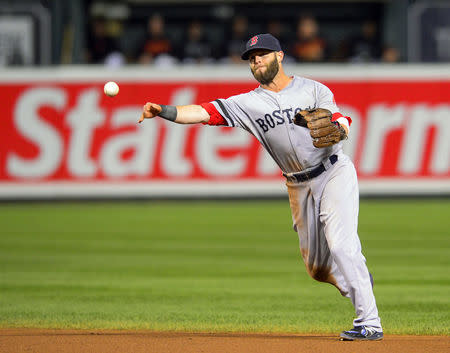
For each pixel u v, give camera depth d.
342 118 20.97
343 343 20.42
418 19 75.44
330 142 19.80
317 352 19.39
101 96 60.69
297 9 84.50
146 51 72.50
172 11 84.50
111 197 61.16
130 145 60.81
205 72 60.62
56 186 60.97
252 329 23.45
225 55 72.88
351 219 20.39
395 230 48.75
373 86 60.72
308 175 20.92
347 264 20.14
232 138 61.06
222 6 84.50
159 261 38.66
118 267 37.03
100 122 60.69
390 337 21.80
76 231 49.22
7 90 60.38
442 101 60.97
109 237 46.78
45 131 60.66
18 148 60.66
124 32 84.38
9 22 71.88
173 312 26.48
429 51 75.50
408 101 60.91
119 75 60.56
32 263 38.28
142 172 60.97
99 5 78.56
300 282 33.03
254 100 21.02
